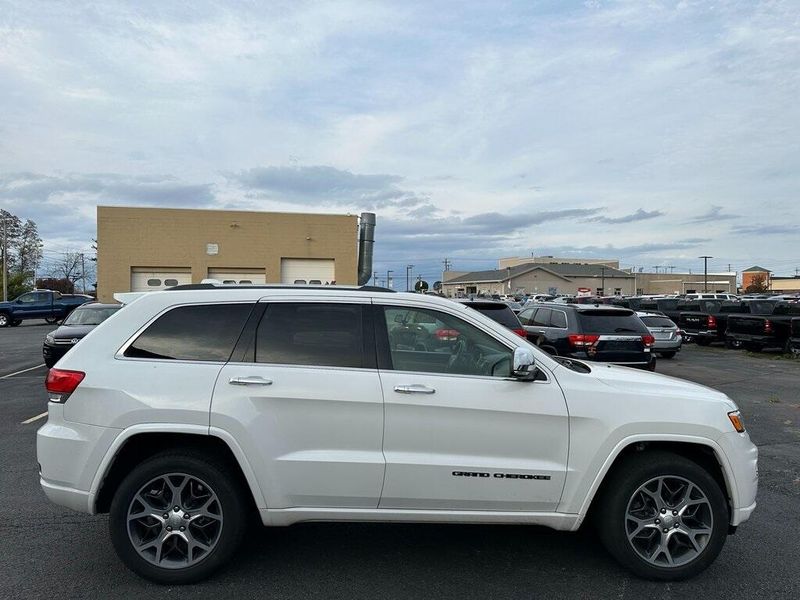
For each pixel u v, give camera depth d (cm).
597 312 1141
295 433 354
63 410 357
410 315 385
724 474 374
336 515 358
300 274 3072
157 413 348
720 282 11694
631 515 371
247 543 419
